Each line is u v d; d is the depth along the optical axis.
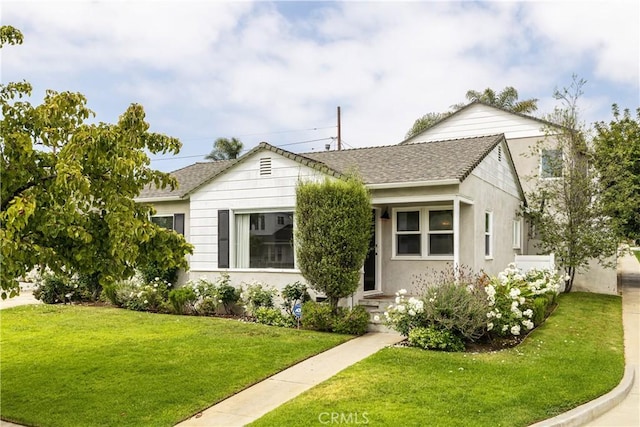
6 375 7.31
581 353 8.34
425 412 5.57
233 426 5.48
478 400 5.94
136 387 6.71
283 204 12.24
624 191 16.39
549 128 17.59
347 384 6.63
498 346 8.92
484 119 21.27
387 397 6.09
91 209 6.56
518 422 5.32
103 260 6.09
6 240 4.60
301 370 7.62
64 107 6.27
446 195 10.88
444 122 22.23
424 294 9.73
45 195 5.66
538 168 18.38
